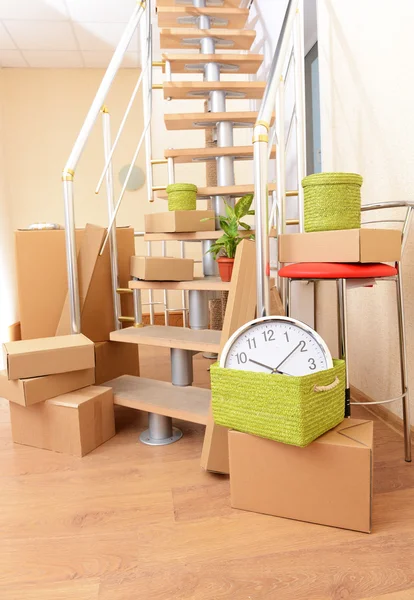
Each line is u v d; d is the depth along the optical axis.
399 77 1.56
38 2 3.14
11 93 4.12
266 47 3.22
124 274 2.34
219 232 2.00
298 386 1.01
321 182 1.24
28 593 0.89
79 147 1.84
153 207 4.23
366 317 1.91
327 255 1.22
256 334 1.20
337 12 2.02
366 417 1.80
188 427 1.77
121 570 0.95
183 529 1.09
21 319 2.11
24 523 1.13
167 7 2.58
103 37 3.62
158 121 4.16
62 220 4.23
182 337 1.62
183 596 0.87
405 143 1.55
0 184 3.85
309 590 0.88
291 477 1.11
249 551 1.00
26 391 1.49
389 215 1.67
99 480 1.35
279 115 1.50
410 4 1.48
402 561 0.95
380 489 1.24
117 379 1.90
